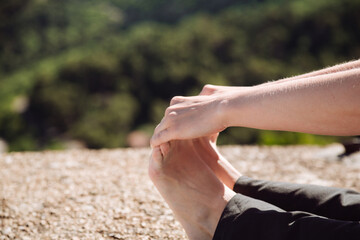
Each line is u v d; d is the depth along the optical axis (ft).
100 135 102.42
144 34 123.34
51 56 172.76
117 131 104.68
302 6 132.05
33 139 103.40
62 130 106.42
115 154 8.61
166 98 109.29
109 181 6.33
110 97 109.40
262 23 129.49
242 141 69.51
